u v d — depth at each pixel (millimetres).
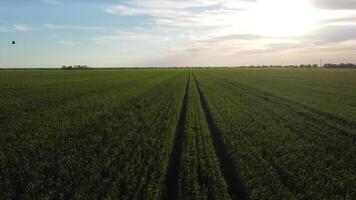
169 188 10055
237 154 13336
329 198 9492
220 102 30609
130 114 22469
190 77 83500
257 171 11328
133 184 9797
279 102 31312
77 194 9070
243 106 28047
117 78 73125
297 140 16031
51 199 8906
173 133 16672
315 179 10953
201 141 15430
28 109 24422
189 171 11016
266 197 9250
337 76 90062
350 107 28156
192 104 29141
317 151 14164
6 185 9742
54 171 10953
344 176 11305
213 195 9391
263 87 50312
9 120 19938
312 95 38281
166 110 24750
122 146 14039
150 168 11438
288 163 12320
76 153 12930
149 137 15789
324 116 23625
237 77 84812
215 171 11312
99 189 9430
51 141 14805
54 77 74875
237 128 18516
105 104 27688
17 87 43844
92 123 19203
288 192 9609
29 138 15469
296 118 22422
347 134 17844
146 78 74250
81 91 39281
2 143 14492
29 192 9391
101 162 11859
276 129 18500
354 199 9500
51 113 22672
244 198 9555
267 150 13961
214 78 78875
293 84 57281
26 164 11453
